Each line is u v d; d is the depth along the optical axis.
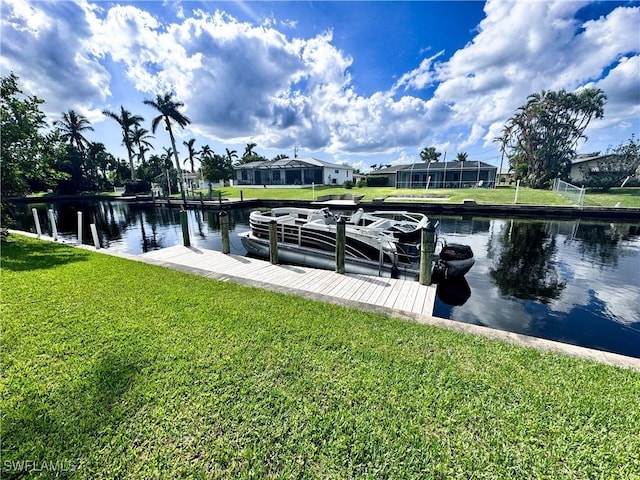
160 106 22.81
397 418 1.82
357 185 33.34
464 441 1.66
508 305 4.75
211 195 24.45
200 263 5.88
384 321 3.14
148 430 1.71
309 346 2.62
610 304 4.79
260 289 4.07
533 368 2.31
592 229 11.66
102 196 30.56
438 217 15.40
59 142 8.38
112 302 3.56
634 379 2.17
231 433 1.70
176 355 2.45
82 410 1.85
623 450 1.60
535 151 28.81
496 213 16.16
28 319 3.09
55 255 6.12
